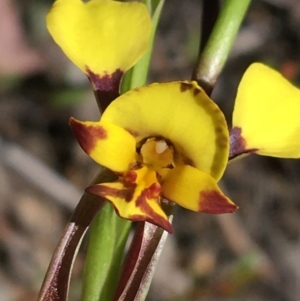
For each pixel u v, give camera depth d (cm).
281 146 14
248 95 14
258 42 35
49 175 31
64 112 34
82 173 32
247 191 33
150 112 13
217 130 13
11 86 34
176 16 36
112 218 15
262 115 14
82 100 33
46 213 31
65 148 33
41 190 31
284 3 35
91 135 13
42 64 34
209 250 31
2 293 29
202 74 14
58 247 14
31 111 33
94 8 14
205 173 13
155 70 34
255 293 30
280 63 34
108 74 14
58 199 31
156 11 15
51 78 34
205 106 13
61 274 14
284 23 35
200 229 32
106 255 15
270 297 30
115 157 13
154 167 13
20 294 29
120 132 13
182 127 13
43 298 14
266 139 14
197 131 13
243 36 35
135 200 13
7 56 33
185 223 32
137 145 13
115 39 14
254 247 31
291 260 31
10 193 31
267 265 31
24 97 34
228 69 34
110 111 13
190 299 29
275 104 14
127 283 14
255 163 33
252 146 14
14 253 30
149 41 14
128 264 14
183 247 31
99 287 15
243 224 32
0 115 33
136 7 14
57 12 14
